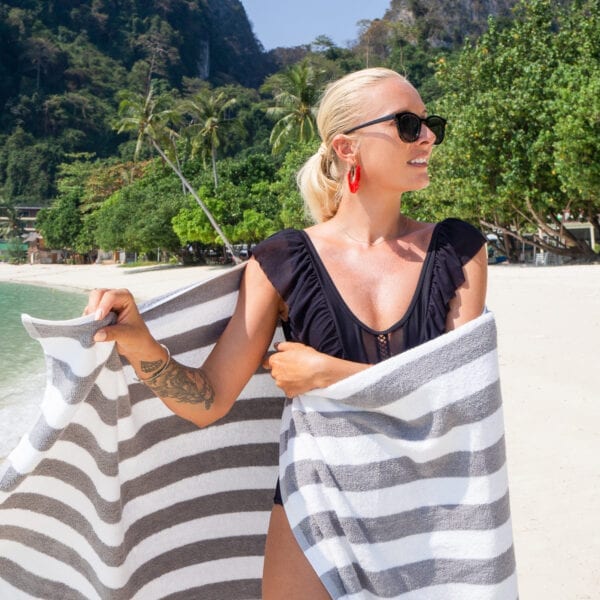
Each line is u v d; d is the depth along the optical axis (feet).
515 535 12.25
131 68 595.47
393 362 4.62
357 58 395.14
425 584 4.71
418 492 4.75
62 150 475.72
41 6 594.24
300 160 145.59
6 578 5.25
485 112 88.07
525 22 97.25
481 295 5.27
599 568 10.80
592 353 28.60
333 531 4.79
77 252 317.22
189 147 216.13
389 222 5.41
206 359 5.44
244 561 5.87
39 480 5.01
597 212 92.89
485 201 94.27
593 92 73.10
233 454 5.74
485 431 4.59
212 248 204.23
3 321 89.10
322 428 4.88
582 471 15.19
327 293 5.12
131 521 5.45
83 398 4.54
